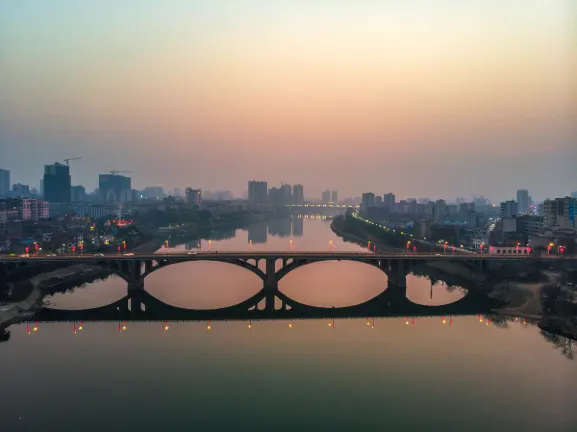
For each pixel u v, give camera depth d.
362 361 105.88
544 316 141.12
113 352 111.56
